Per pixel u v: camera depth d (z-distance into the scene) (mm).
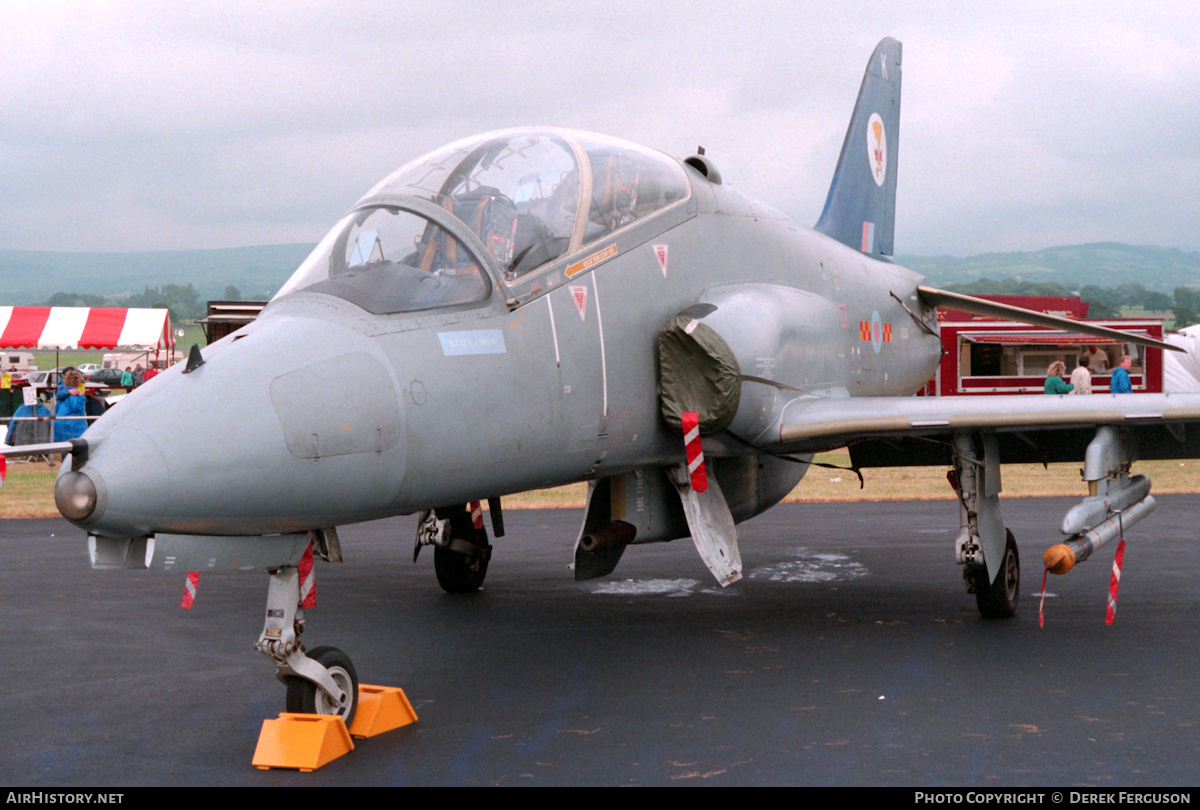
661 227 6691
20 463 19859
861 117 10984
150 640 6719
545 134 6457
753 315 6906
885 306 9328
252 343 4668
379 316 5023
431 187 5719
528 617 7422
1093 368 25188
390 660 6180
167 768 4359
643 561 9781
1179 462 20188
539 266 5762
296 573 4684
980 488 7121
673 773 4227
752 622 7207
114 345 29172
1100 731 4742
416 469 4910
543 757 4441
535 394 5543
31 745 4668
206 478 4152
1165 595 8039
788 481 8656
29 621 7281
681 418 6324
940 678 5691
